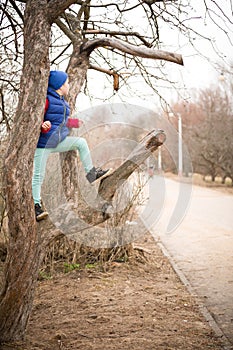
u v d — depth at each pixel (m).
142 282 7.68
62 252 8.59
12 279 4.44
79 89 4.97
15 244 4.32
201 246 11.22
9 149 4.26
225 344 5.02
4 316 4.62
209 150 34.19
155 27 6.43
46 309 6.14
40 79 4.33
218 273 8.45
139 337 5.13
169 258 9.70
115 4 6.43
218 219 16.31
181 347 4.88
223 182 36.09
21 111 4.30
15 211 4.24
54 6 4.34
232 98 32.28
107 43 4.77
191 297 6.90
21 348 4.58
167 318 5.86
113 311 6.05
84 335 5.17
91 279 7.66
